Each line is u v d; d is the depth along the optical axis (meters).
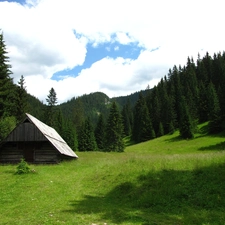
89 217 11.67
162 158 24.48
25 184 19.59
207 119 93.50
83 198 16.23
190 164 20.36
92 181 21.45
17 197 15.74
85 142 91.19
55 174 24.97
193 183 16.62
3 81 44.91
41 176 23.12
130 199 16.05
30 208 13.27
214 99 85.56
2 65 45.41
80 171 26.86
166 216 12.50
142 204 14.81
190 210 13.17
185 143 71.31
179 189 16.03
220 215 12.05
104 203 15.19
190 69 142.62
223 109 75.38
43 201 14.89
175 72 149.38
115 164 25.61
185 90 120.56
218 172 17.42
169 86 143.25
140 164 23.11
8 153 36.44
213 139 68.75
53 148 35.91
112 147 77.50
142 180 18.78
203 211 12.95
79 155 53.00
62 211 12.70
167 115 100.69
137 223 10.88
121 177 20.44
